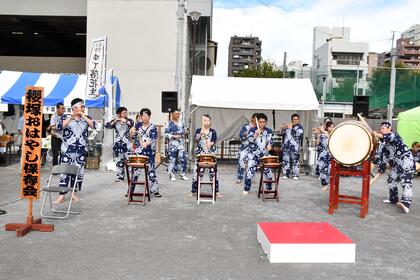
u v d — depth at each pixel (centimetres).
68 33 2386
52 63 2111
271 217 624
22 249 446
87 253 439
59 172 580
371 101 2255
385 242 507
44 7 1875
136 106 1755
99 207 663
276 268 408
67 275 377
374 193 870
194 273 389
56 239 485
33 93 513
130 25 1747
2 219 567
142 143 744
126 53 1752
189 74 2145
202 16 1986
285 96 1186
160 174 1082
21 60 2102
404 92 2169
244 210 669
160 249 458
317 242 429
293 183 981
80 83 1217
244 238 509
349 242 432
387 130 715
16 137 1421
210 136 788
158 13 1745
